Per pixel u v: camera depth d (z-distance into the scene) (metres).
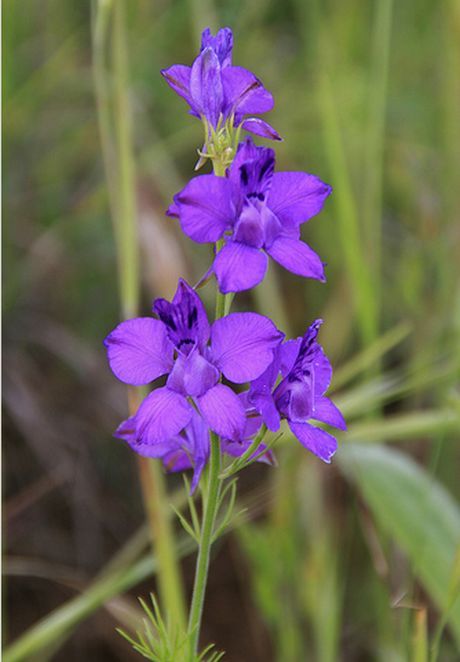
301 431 0.26
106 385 0.52
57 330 0.52
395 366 0.51
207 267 0.51
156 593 0.50
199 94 0.26
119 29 0.40
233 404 0.25
